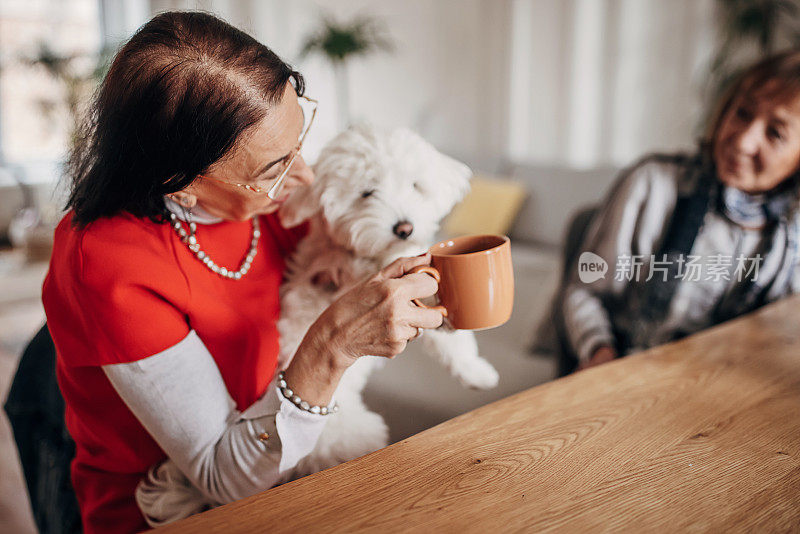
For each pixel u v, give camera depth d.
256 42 0.69
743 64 2.64
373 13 4.35
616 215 1.23
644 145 3.20
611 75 3.32
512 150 3.96
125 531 0.80
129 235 0.72
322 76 4.34
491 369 0.78
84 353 0.71
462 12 4.05
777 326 0.90
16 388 1.10
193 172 0.65
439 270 0.60
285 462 0.64
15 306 3.18
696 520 0.47
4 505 1.71
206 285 0.76
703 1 2.84
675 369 0.75
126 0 4.39
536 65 3.74
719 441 0.59
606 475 0.53
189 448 0.70
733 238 1.11
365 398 0.97
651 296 1.16
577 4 3.43
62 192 0.76
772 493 0.50
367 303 0.57
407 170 0.75
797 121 1.01
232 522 0.48
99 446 0.83
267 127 0.65
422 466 0.55
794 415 0.63
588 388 0.71
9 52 4.32
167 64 0.63
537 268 2.33
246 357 0.77
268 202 0.72
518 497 0.50
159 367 0.69
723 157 1.10
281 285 0.88
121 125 0.65
